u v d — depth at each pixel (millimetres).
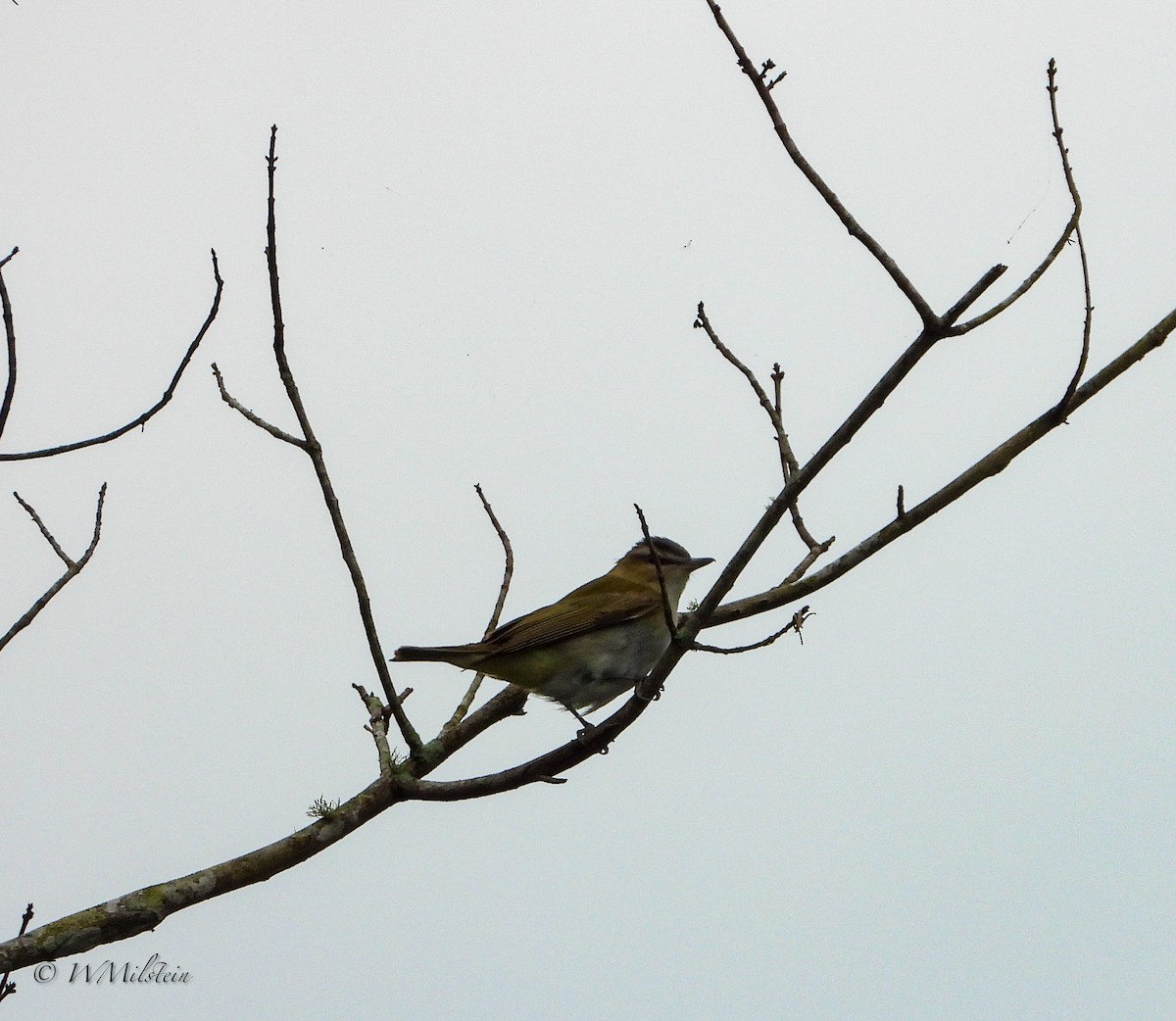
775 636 10883
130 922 9820
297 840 10602
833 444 9945
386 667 10836
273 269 10188
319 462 10414
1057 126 10336
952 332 9500
